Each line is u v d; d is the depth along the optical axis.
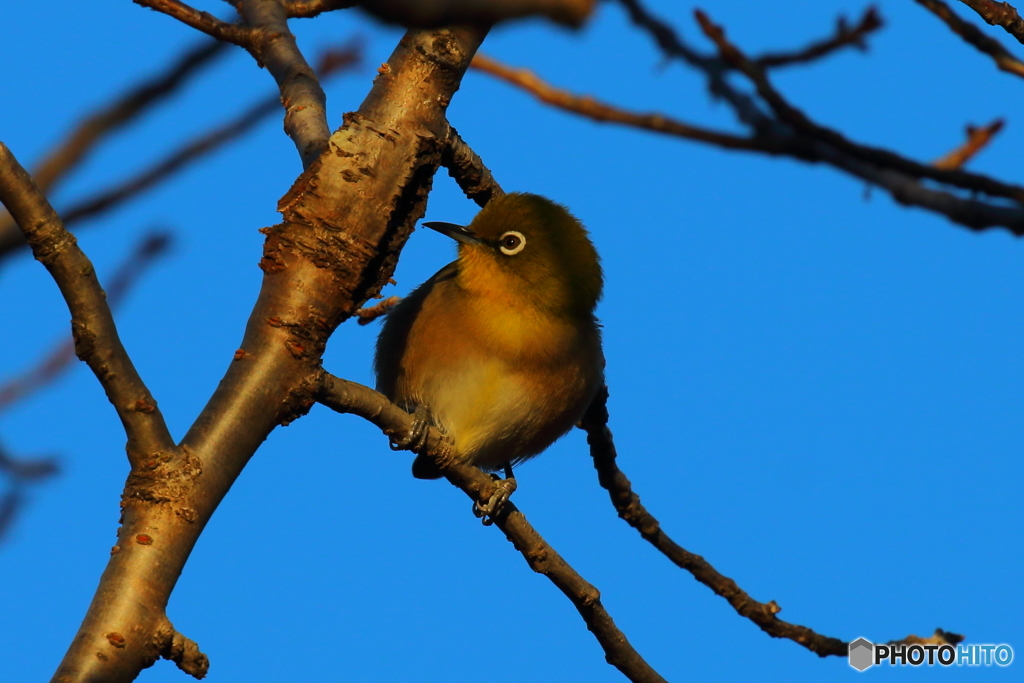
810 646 11.29
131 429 6.47
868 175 7.76
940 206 7.57
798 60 9.00
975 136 9.66
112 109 4.25
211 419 6.93
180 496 6.50
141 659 6.15
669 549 12.17
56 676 5.91
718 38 8.16
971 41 8.29
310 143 8.88
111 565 6.31
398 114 7.86
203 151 5.14
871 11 8.85
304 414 7.38
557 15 2.47
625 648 10.36
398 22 2.52
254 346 7.26
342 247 7.48
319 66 6.86
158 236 7.27
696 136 8.11
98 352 6.31
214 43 4.13
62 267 6.09
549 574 10.12
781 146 7.89
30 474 8.04
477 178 12.05
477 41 8.16
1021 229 7.50
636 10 8.30
